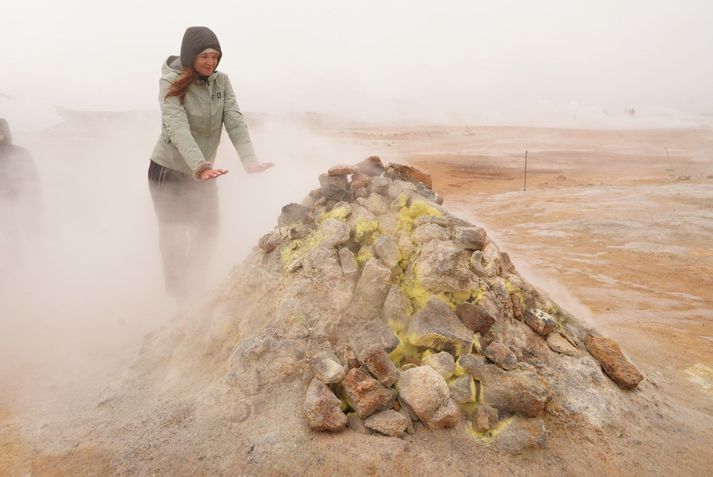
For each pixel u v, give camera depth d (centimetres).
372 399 210
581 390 236
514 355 234
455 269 245
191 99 307
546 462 199
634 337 413
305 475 185
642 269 750
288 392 225
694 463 209
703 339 418
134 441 213
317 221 298
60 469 200
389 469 188
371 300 252
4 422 239
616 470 199
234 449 200
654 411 249
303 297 253
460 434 207
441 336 232
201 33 290
